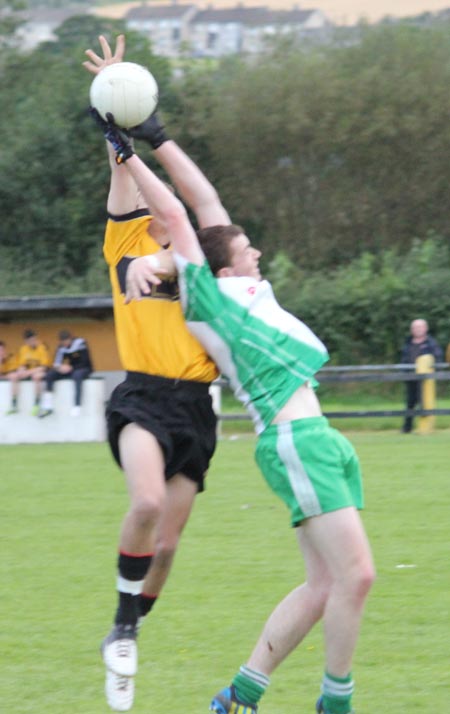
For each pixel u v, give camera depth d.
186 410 13.38
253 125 101.25
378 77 98.06
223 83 106.75
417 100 97.50
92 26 157.75
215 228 13.43
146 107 13.24
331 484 12.46
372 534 26.00
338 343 82.50
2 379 54.34
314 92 99.88
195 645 17.33
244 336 12.86
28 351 55.38
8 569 23.12
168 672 16.05
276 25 110.69
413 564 22.66
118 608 13.47
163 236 13.84
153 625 18.48
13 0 125.56
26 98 116.38
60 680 15.77
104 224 105.44
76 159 105.25
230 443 49.53
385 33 101.94
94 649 17.28
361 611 12.54
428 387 52.59
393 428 56.47
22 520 29.23
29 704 14.70
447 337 81.50
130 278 12.97
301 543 13.20
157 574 14.12
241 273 13.30
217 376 13.66
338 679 12.79
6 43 124.50
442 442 47.28
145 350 13.34
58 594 20.88
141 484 12.85
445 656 16.48
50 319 63.44
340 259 101.62
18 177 105.81
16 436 54.16
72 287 98.88
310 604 13.04
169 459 13.30
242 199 103.56
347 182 100.62
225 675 15.88
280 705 14.55
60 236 105.81
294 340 12.86
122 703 13.39
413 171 98.81
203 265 12.99
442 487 33.47
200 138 104.38
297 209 102.44
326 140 99.06
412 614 18.80
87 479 37.44
